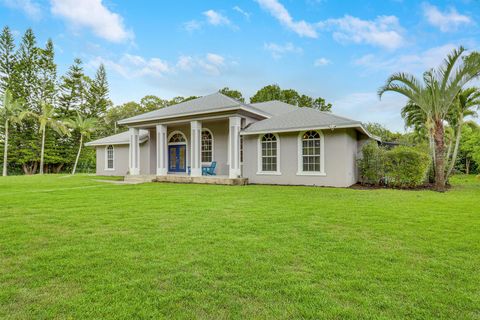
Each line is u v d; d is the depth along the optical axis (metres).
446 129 16.22
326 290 2.81
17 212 6.67
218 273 3.20
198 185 13.44
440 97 11.29
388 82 12.26
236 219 5.87
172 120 16.02
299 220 5.77
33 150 31.67
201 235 4.68
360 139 15.03
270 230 5.00
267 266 3.39
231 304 2.56
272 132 13.43
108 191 10.92
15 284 2.94
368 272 3.23
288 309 2.47
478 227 5.21
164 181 15.79
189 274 3.17
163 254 3.79
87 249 4.01
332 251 3.93
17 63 30.58
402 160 12.05
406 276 3.13
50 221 5.73
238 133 14.22
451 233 4.82
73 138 35.03
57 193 10.32
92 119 31.92
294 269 3.32
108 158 22.91
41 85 32.22
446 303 2.58
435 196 9.34
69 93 34.72
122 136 22.33
